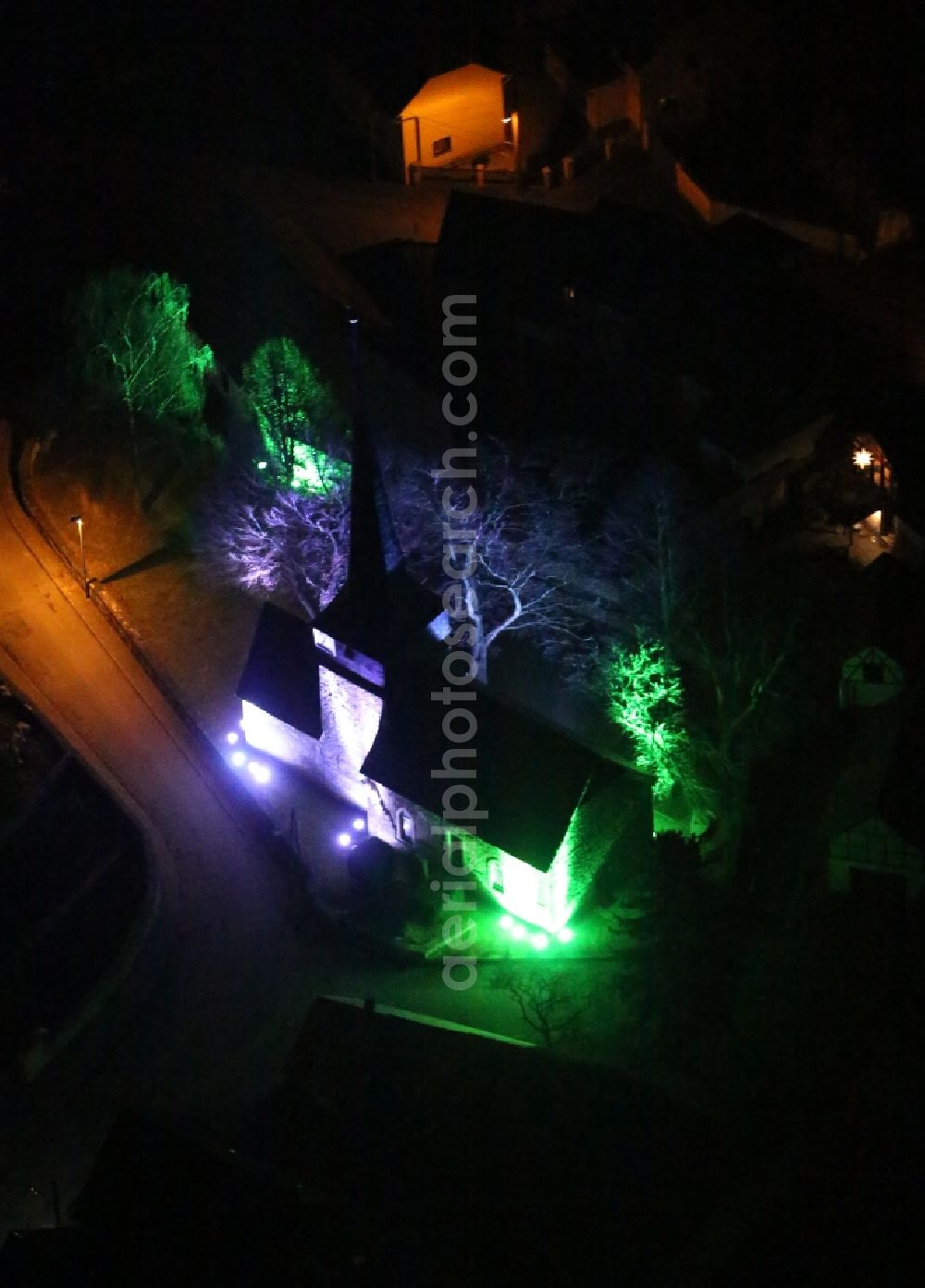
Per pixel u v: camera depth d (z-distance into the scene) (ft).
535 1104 136.15
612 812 188.44
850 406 232.53
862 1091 145.69
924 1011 160.56
